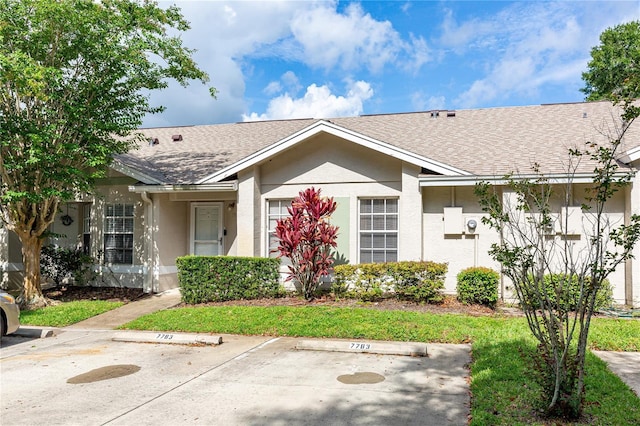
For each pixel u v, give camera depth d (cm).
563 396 448
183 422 453
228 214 1425
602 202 470
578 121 1363
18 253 1486
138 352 753
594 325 823
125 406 500
